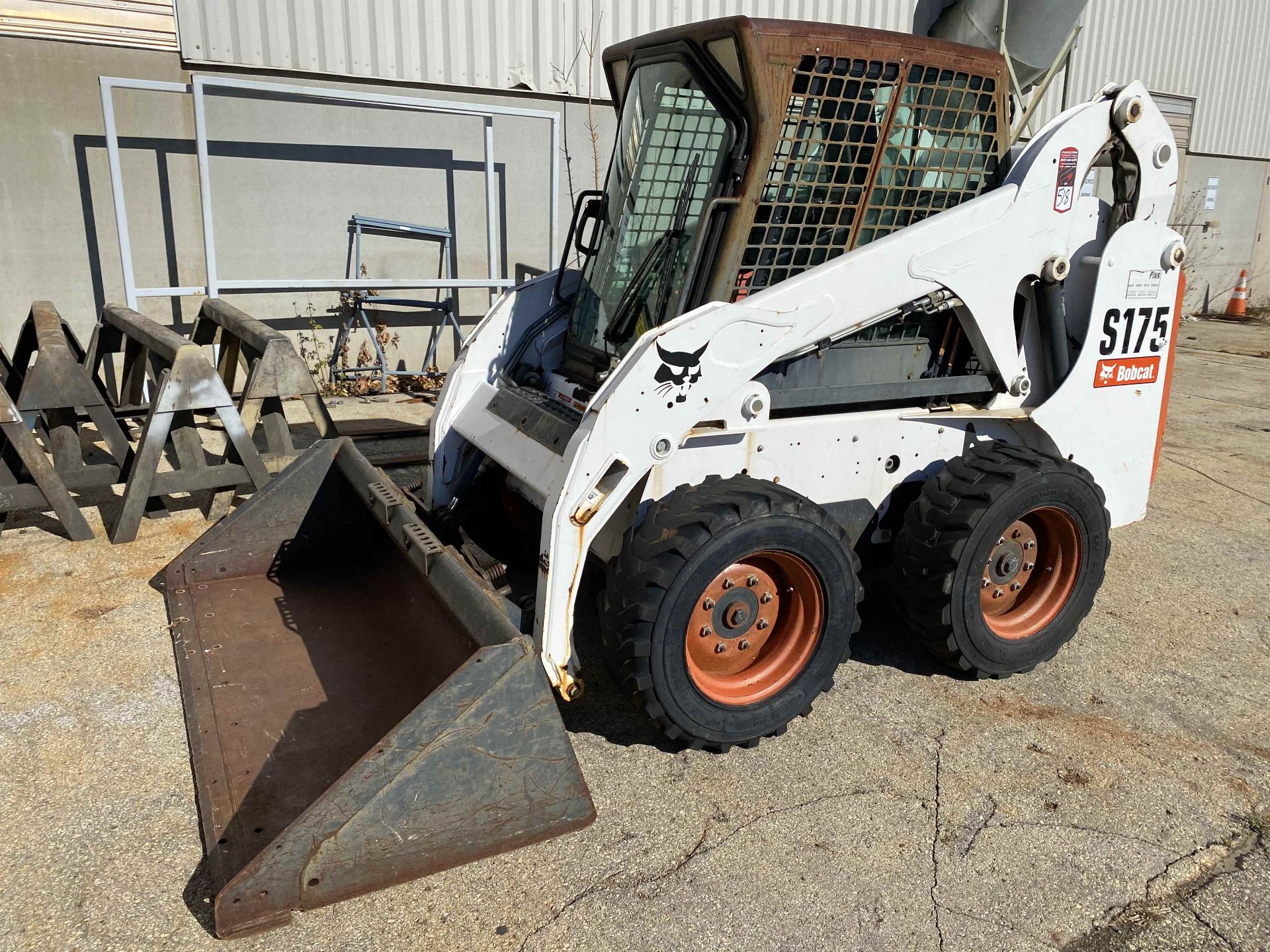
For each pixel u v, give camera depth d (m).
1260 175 14.80
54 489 4.26
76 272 6.70
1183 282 3.70
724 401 2.82
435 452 3.77
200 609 3.43
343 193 7.41
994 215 3.12
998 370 3.34
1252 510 5.39
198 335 5.85
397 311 7.91
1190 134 13.38
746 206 2.85
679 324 2.68
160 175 6.77
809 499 3.15
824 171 2.98
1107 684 3.42
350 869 2.17
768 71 2.73
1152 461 3.84
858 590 2.93
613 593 2.68
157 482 4.38
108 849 2.42
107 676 3.21
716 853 2.47
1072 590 3.42
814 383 3.12
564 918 2.23
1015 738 3.05
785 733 3.05
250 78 6.86
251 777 2.53
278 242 7.27
